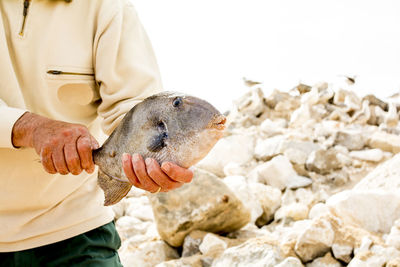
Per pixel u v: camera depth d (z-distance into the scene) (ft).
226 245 11.65
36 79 6.18
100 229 6.86
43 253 6.53
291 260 9.80
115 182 5.08
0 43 5.88
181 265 10.97
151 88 6.33
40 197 6.37
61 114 6.38
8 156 6.10
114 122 6.03
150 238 13.20
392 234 10.48
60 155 5.00
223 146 18.71
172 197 12.50
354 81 24.61
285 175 16.34
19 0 6.10
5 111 5.26
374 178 14.12
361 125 21.44
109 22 6.29
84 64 6.33
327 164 16.63
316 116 22.43
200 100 4.60
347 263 10.21
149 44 6.75
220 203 12.16
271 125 21.72
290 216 13.79
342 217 12.03
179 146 4.57
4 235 6.41
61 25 6.21
